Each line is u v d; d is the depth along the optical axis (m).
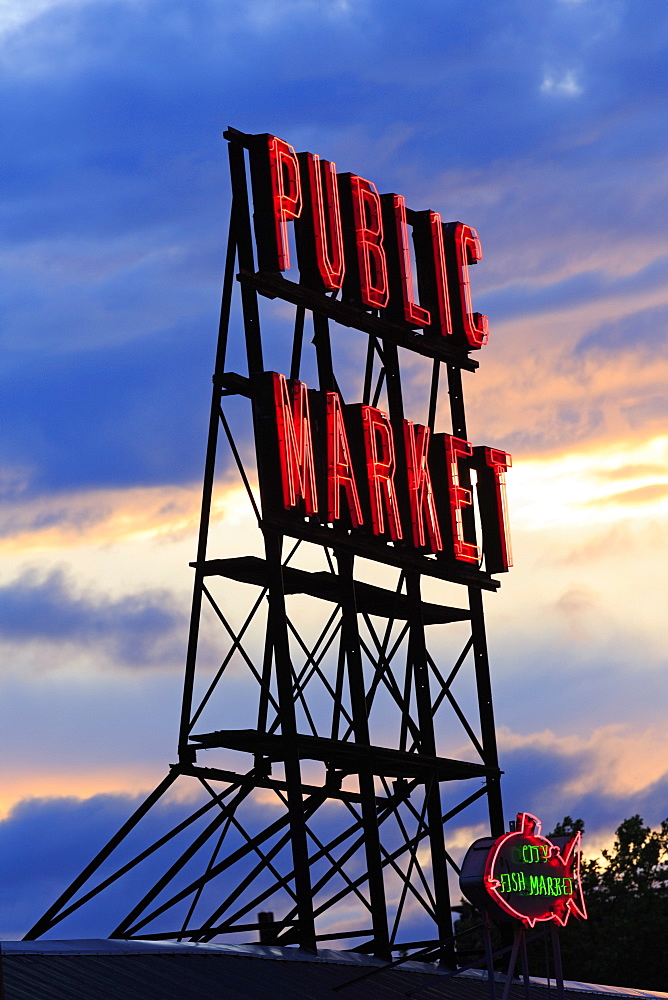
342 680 51.22
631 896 99.06
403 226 55.91
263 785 48.09
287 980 42.97
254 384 48.56
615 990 62.66
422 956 50.69
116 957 39.56
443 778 54.78
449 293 57.81
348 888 49.25
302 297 51.00
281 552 48.12
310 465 48.94
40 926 46.34
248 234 49.66
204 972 40.84
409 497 54.03
